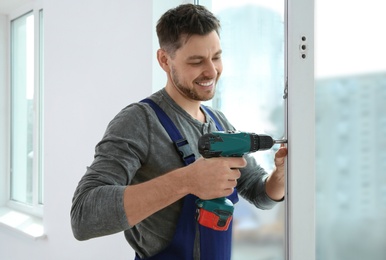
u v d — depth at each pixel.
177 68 0.99
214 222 0.88
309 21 0.71
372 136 1.18
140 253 1.03
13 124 3.17
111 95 1.89
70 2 2.16
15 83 3.14
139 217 0.83
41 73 2.83
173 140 0.99
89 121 2.04
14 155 3.16
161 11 1.67
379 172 1.17
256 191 1.13
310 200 0.72
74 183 2.16
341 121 1.23
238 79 1.59
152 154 0.97
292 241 0.72
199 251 0.96
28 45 2.97
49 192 2.37
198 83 0.98
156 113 1.02
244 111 1.57
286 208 0.74
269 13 1.47
